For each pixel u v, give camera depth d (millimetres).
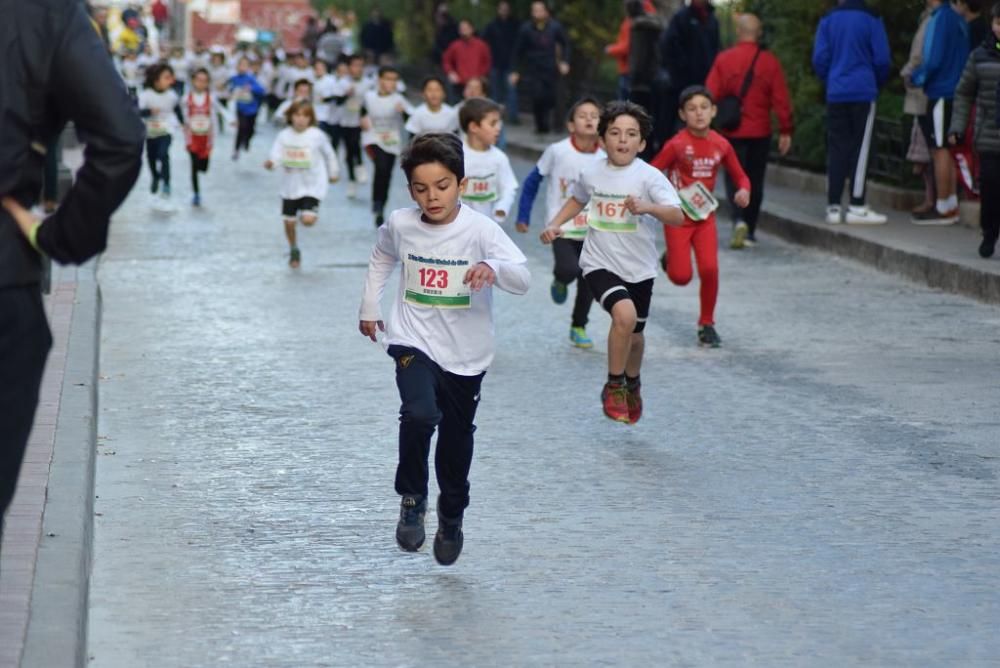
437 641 12328
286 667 11766
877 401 21250
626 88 54188
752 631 12539
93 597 13375
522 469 17750
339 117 54812
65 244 9125
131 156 9016
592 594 13469
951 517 15820
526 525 15547
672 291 31234
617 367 19266
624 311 19078
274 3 172000
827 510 16078
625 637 12406
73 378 20094
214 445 18781
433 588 13641
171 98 45906
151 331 26484
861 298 30031
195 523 15586
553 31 69250
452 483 13930
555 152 25203
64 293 27188
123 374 22922
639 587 13641
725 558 14477
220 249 37156
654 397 21672
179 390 21844
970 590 13578
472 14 90625
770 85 37125
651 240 19922
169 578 13883
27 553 12672
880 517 15820
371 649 12148
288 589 13602
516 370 23500
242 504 16281
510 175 26266
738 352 24922
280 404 21016
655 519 15766
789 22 48031
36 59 8961
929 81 36188
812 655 12008
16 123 9000
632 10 48438
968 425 19844
